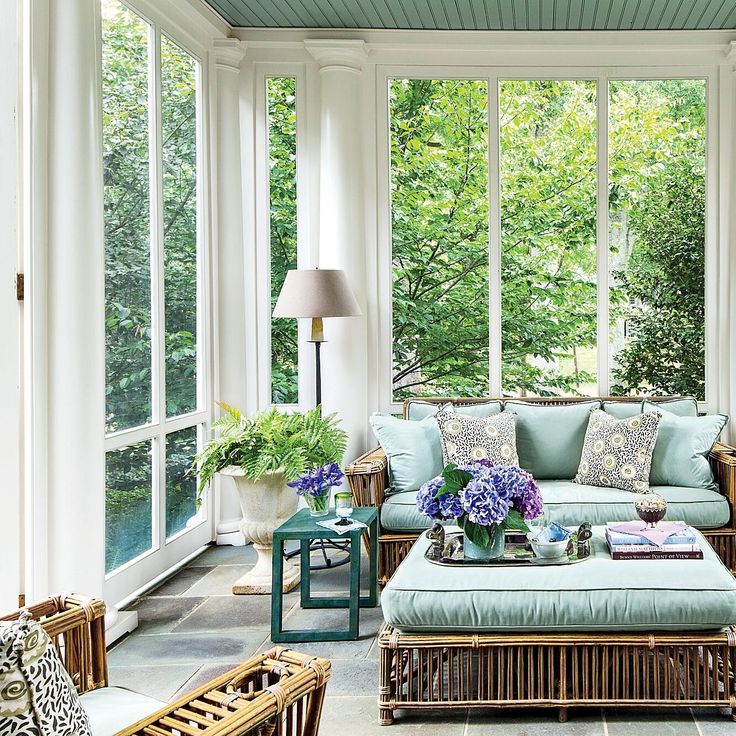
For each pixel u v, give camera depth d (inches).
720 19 182.2
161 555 161.0
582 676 102.7
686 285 194.5
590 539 122.4
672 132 193.0
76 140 118.0
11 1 109.4
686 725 100.2
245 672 66.1
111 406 140.4
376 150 195.5
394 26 189.2
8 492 109.3
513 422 168.7
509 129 195.5
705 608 100.6
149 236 156.3
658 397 181.6
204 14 177.3
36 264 114.9
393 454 163.3
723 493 157.3
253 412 196.9
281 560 130.1
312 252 195.9
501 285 197.5
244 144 194.4
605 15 180.4
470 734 98.9
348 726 101.3
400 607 103.9
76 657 75.3
